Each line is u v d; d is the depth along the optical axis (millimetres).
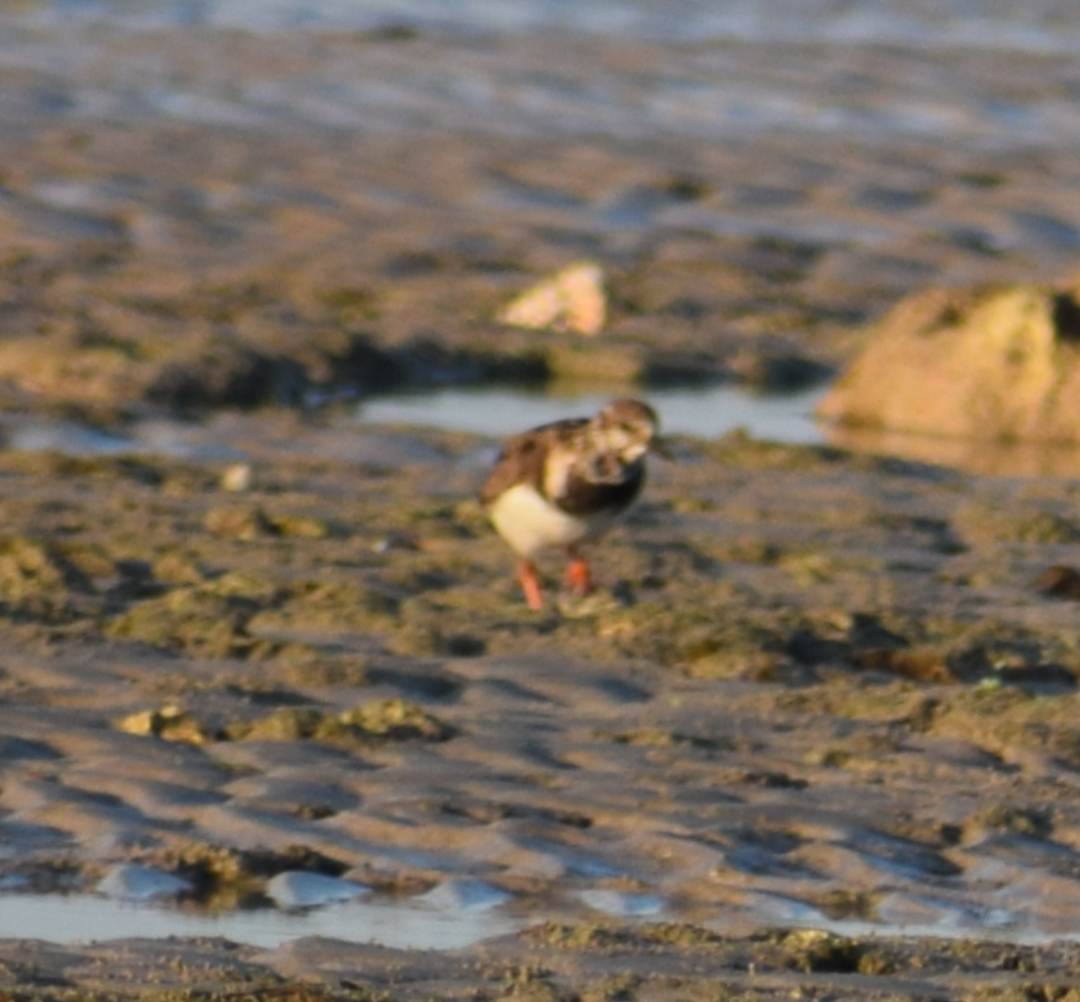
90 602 23359
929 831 17672
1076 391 37281
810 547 27500
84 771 18359
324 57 70500
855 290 46188
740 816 17781
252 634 22484
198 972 14070
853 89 69125
